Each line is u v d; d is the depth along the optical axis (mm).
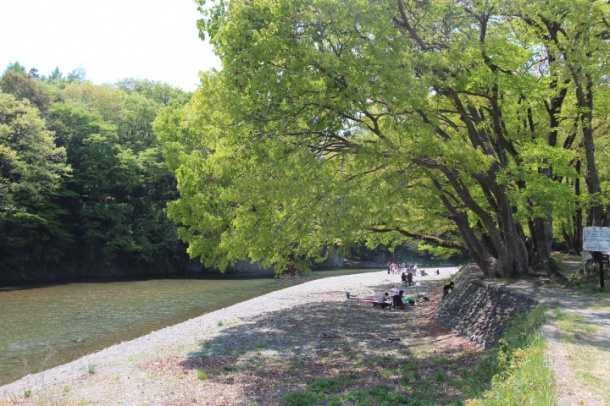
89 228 51688
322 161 13305
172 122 22297
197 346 16406
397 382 11039
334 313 23328
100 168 53375
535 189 15711
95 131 53906
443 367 12117
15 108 43844
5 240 43875
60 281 47375
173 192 59000
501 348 9797
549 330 10000
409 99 12023
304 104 12961
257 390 11031
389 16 13102
